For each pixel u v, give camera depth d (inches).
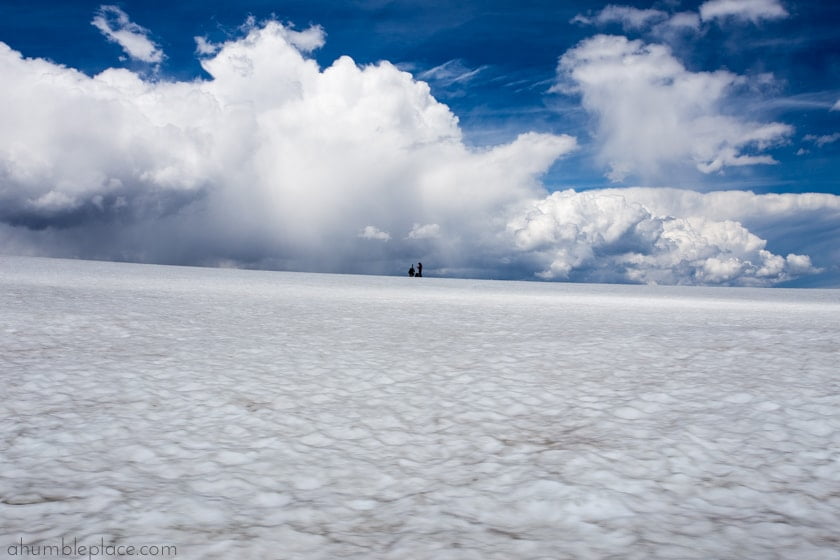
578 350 404.8
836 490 166.1
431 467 181.5
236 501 150.5
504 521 143.5
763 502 157.1
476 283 1946.4
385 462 185.0
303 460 183.9
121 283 1008.9
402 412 243.3
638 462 185.9
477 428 222.8
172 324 482.3
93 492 151.2
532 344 432.1
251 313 609.3
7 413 217.5
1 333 390.6
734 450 198.5
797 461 188.7
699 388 287.3
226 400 249.4
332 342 422.9
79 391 253.6
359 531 135.6
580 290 1649.9
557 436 213.5
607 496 158.7
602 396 272.4
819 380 304.3
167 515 139.4
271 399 255.1
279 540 129.0
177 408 235.5
